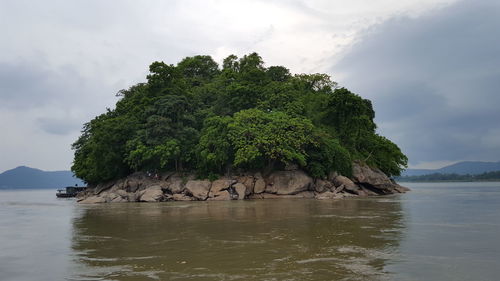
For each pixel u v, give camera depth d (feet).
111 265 40.24
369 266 37.32
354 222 71.77
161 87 198.18
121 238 58.49
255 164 168.76
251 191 163.73
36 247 52.01
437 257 40.88
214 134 163.53
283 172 171.01
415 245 47.73
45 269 39.22
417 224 67.62
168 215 93.66
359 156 197.26
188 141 171.83
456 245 47.50
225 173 171.94
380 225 67.00
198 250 47.14
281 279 33.27
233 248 47.91
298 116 176.76
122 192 166.30
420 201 130.41
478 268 36.11
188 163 178.70
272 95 190.08
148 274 36.06
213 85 224.33
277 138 157.69
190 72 286.46
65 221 85.10
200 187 159.74
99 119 215.72
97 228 71.41
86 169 207.00
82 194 220.43
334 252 44.32
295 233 59.36
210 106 204.44
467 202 123.95
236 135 160.45
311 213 90.27
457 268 36.17
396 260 39.68
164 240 55.47
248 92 189.57
